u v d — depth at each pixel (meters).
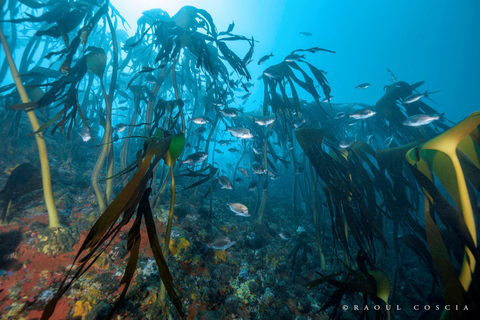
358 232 2.56
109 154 3.40
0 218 2.78
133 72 7.37
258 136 7.04
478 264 1.39
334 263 4.10
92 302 2.17
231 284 3.14
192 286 2.82
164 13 5.69
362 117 5.30
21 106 2.49
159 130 1.54
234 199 6.64
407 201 3.19
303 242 3.87
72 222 3.19
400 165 3.32
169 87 8.34
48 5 3.96
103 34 6.36
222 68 5.69
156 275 2.70
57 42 7.67
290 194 9.56
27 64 5.20
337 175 2.99
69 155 4.86
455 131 1.65
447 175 1.89
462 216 1.54
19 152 4.42
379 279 1.75
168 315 2.28
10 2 5.45
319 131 3.38
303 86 4.77
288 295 3.24
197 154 4.02
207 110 5.46
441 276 1.34
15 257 2.40
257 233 4.68
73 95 2.82
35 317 1.96
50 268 2.40
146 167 1.15
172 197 1.26
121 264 2.70
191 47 3.89
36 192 3.51
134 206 1.02
